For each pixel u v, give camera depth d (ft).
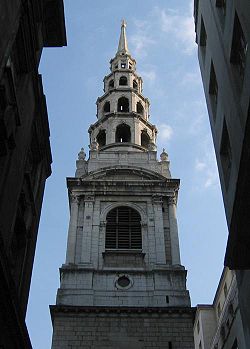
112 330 129.59
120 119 199.62
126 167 170.81
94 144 182.70
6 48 68.28
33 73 85.87
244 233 71.31
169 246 150.41
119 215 158.20
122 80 225.56
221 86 91.50
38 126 91.30
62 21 101.96
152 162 176.96
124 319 131.54
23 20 78.33
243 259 74.74
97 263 145.38
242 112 76.43
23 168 80.48
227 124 87.76
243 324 84.12
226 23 85.40
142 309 132.26
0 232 62.28
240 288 83.87
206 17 103.35
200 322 216.13
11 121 71.26
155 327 130.11
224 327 163.32
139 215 158.20
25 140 81.25
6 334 68.49
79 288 138.51
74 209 159.94
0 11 65.82
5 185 70.95
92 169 172.96
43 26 96.73
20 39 78.48
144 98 217.77
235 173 83.35
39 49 93.04
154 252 147.84
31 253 88.02
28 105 83.35
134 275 142.31
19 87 79.87
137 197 163.02
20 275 81.25
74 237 152.35
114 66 234.58
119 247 149.89
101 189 163.84
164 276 141.59
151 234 152.56
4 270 62.95
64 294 136.98
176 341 127.75
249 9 68.69
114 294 138.10
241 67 80.74
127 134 199.00
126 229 154.61
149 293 138.41
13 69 77.92
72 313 132.36
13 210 75.00
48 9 98.27
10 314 67.05
